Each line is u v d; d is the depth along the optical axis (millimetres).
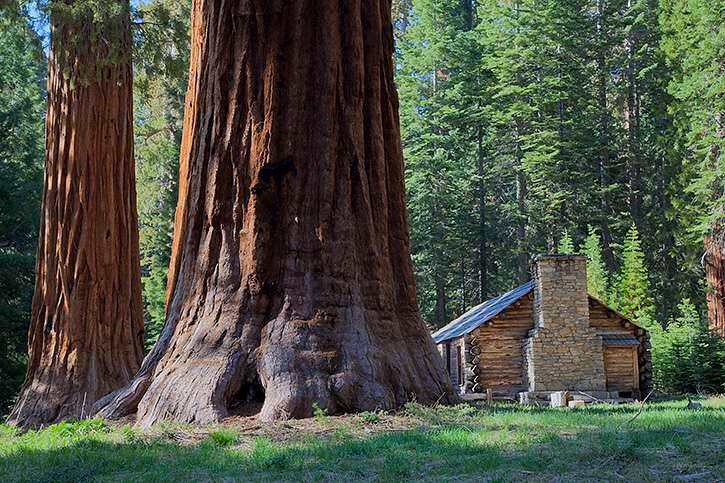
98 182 18656
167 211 46969
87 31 17703
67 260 18344
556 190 51500
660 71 51031
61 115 18875
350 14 13172
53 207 18766
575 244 50406
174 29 19000
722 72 36562
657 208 51344
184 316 12352
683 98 39188
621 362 26375
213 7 13117
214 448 8953
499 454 7867
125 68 19094
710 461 7082
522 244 52219
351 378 11383
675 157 44688
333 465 7738
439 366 12898
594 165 53406
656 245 50688
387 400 11445
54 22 17953
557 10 50906
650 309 39281
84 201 18469
